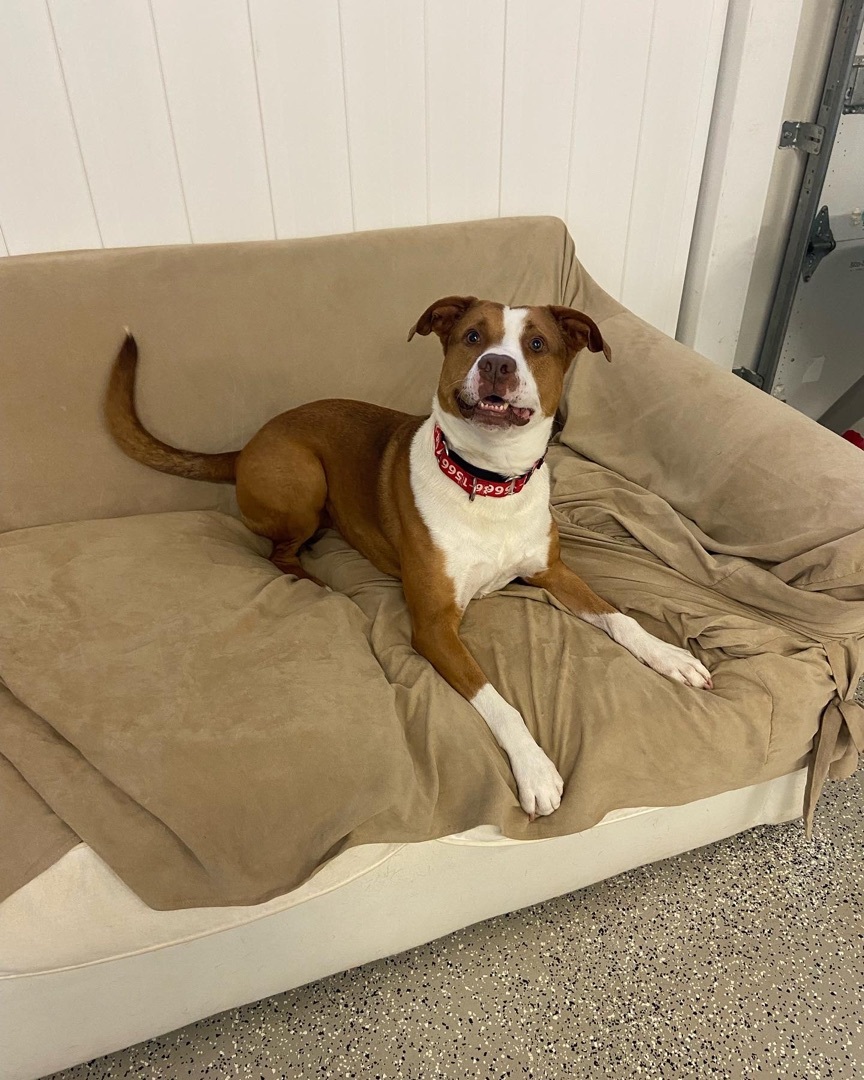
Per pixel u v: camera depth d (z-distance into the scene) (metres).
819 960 1.45
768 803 1.60
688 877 1.60
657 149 2.24
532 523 1.58
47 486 1.78
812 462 1.53
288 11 1.76
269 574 1.67
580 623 1.56
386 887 1.30
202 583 1.55
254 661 1.33
